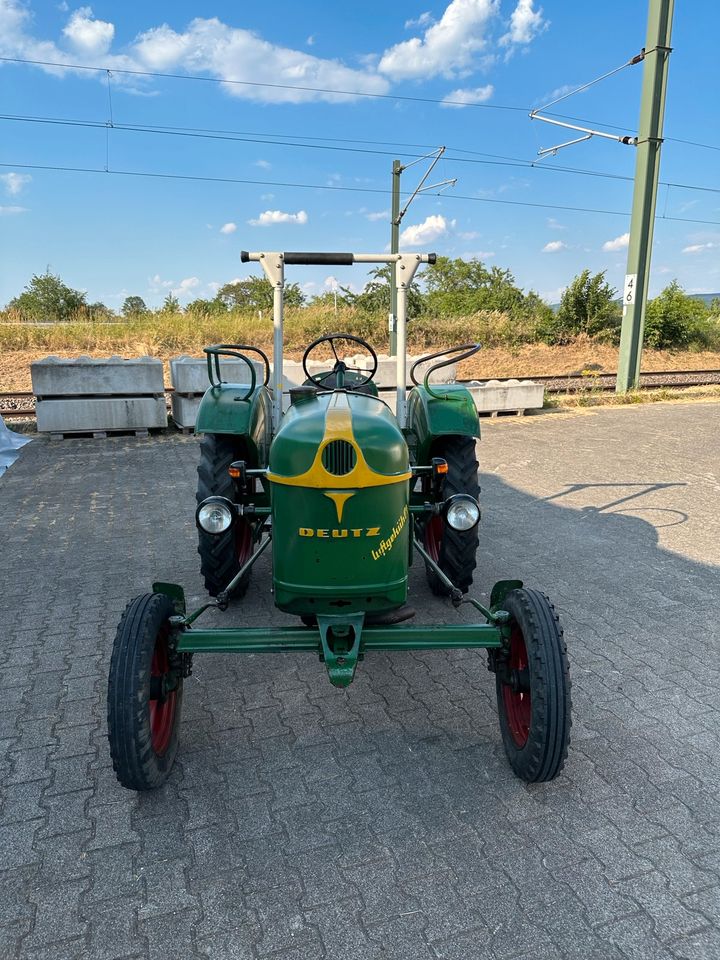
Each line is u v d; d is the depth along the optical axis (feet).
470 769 9.04
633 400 41.63
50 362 29.19
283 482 8.75
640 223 41.06
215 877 7.30
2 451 27.14
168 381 43.55
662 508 20.62
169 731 8.88
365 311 73.00
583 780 8.79
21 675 11.31
